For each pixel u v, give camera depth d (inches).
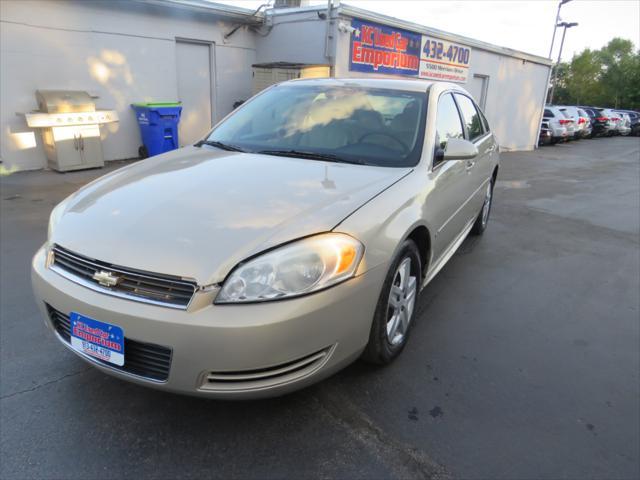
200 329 66.3
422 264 110.6
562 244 203.8
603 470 76.2
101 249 73.6
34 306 122.0
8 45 287.4
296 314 69.3
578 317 132.2
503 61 645.3
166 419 83.4
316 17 391.2
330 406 88.4
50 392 89.4
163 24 360.8
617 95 2357.3
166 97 376.5
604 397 95.7
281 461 75.2
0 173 296.0
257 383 71.4
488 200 205.6
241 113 135.9
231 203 81.6
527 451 79.6
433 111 120.0
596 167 509.4
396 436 81.5
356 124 117.5
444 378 99.0
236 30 413.1
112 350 71.5
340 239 75.5
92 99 333.7
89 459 74.3
